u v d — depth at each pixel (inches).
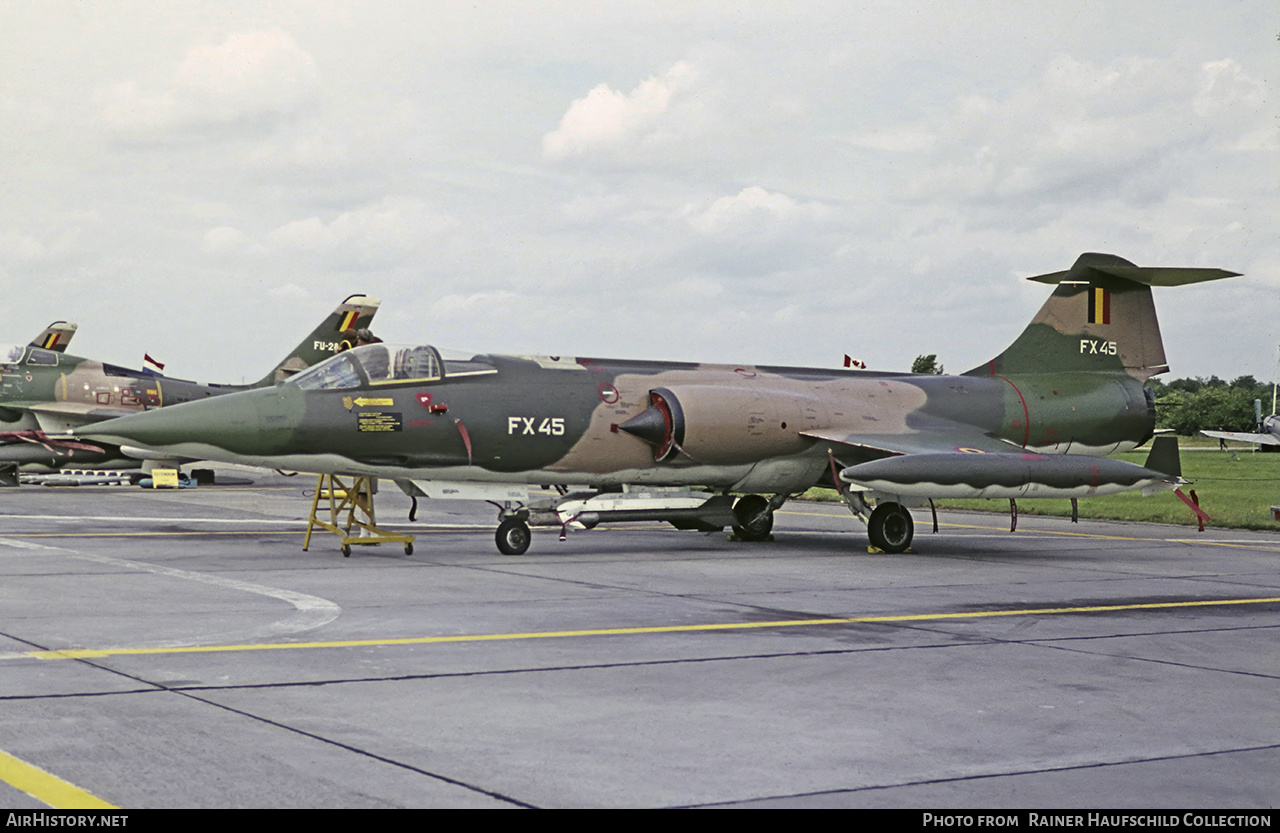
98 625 402.3
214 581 530.9
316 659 347.6
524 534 697.6
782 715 287.7
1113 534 944.3
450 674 329.4
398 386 679.1
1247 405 4362.7
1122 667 359.6
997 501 1400.1
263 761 237.5
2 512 951.0
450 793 220.7
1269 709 304.3
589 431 724.7
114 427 626.5
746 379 805.9
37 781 220.8
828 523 1042.7
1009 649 387.9
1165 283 916.0
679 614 452.8
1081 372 908.6
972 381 873.5
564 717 281.1
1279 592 558.6
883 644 392.5
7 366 1365.7
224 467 2009.1
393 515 1018.7
